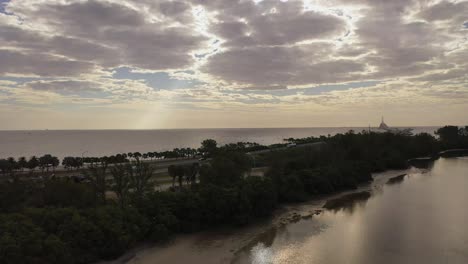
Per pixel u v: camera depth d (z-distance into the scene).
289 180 88.25
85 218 50.03
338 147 136.75
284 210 77.75
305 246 54.69
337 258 49.69
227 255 51.12
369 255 50.62
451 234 59.69
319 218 71.25
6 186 59.53
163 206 60.88
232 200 64.81
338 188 99.12
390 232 61.22
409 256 50.22
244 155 94.69
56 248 42.53
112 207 55.22
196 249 53.50
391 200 86.50
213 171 77.12
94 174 71.06
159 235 55.56
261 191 70.69
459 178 119.88
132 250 52.09
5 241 39.66
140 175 70.31
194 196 64.50
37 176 105.19
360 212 75.50
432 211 75.12
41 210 50.22
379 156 146.62
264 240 57.75
